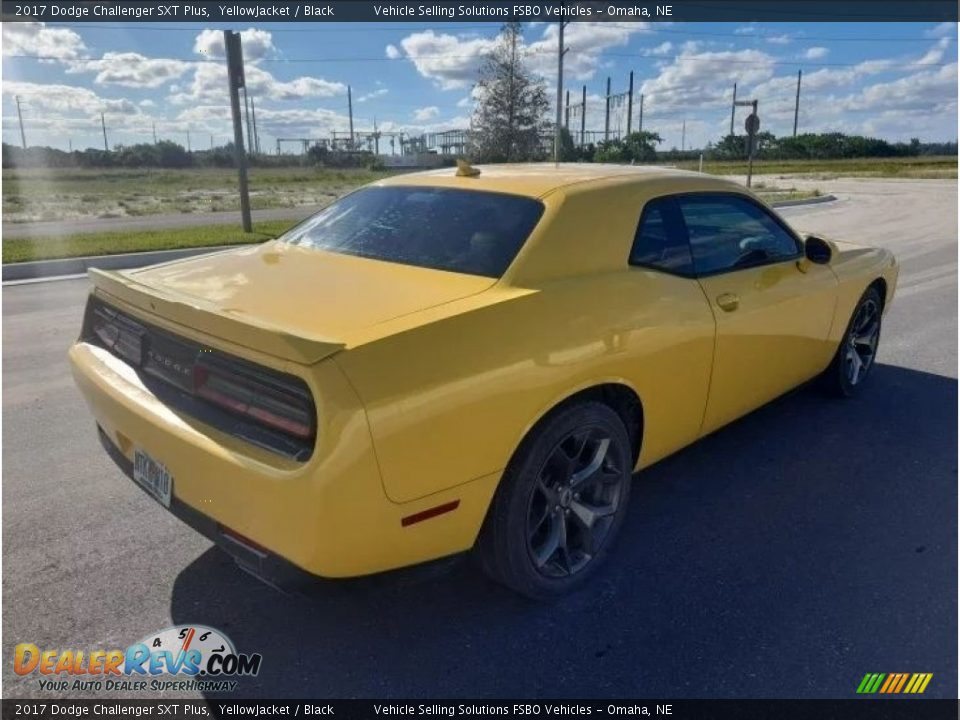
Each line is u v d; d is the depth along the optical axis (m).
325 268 2.91
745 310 3.41
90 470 3.84
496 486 2.42
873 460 3.96
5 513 3.38
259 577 2.25
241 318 2.20
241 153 14.55
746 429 4.36
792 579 2.90
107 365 2.79
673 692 2.32
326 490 2.02
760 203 3.81
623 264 2.96
